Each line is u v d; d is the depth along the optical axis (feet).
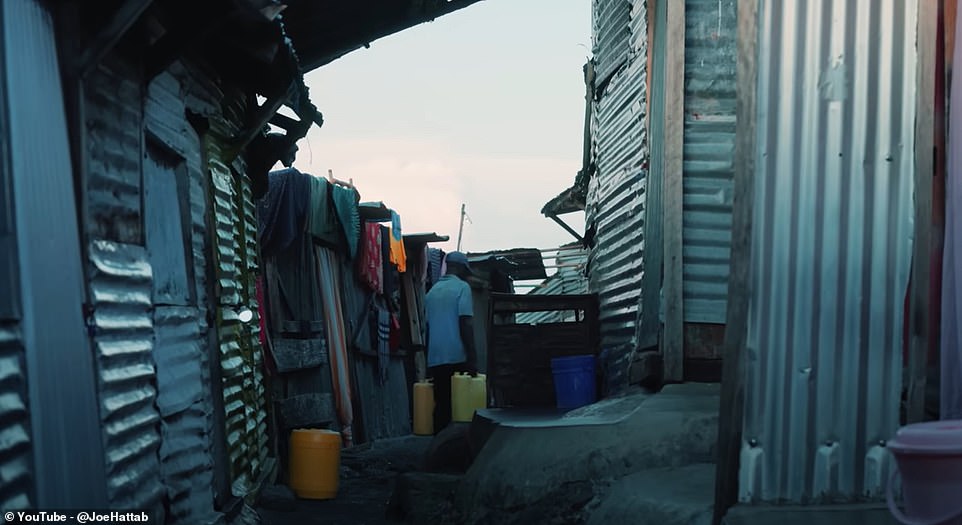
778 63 14.83
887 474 14.62
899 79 14.78
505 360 34.68
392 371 60.49
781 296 14.74
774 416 14.71
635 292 30.30
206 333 21.72
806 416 14.70
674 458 21.24
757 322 14.76
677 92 26.16
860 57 14.78
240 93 27.48
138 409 15.72
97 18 15.06
